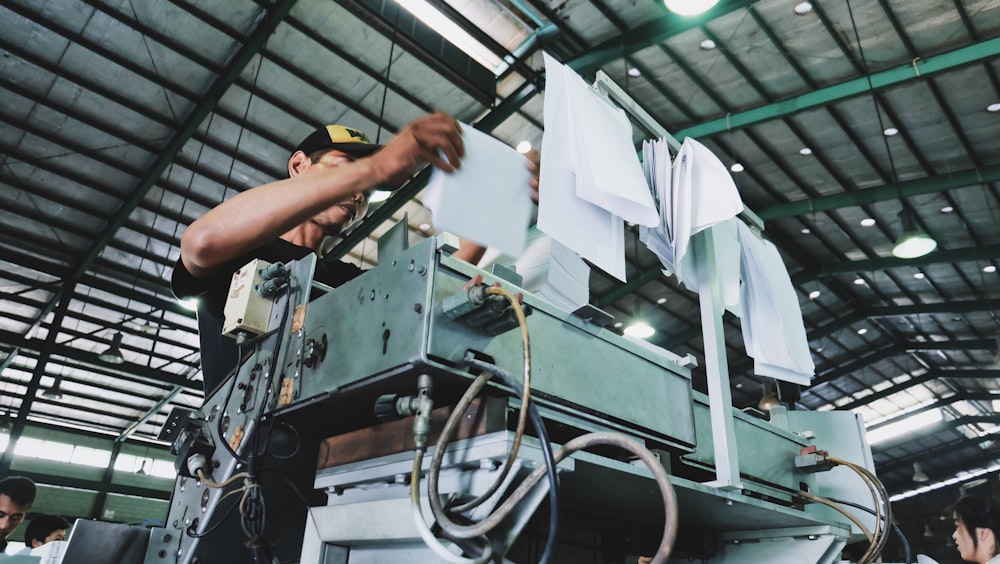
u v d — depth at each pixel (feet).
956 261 32.48
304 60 22.77
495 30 23.40
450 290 2.49
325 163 4.14
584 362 2.93
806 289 38.45
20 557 3.25
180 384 34.37
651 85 24.31
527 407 2.13
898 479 68.13
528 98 24.13
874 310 40.83
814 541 4.33
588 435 2.18
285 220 2.66
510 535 2.23
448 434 2.24
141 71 22.40
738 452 4.11
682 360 3.64
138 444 44.50
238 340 3.22
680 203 3.98
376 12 21.48
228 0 20.59
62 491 41.11
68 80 22.40
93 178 26.40
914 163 27.09
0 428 37.52
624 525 4.42
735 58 22.81
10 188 26.22
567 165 3.38
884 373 50.72
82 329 34.40
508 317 2.38
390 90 24.09
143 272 31.58
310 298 3.16
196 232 2.77
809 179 28.94
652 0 21.40
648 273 34.50
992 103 23.15
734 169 27.99
